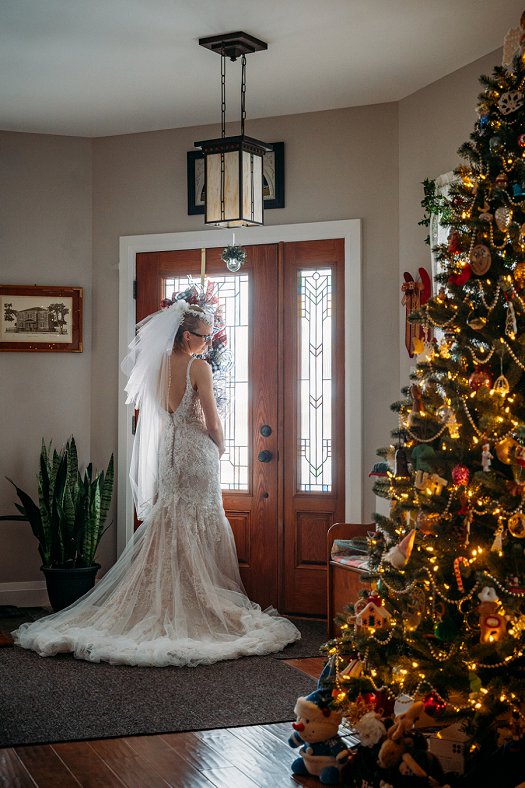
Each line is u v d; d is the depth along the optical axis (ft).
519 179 9.35
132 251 19.57
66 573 17.65
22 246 19.47
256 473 18.74
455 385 9.61
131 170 19.58
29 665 14.25
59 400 19.53
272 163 18.57
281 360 18.63
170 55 15.16
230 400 18.98
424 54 15.21
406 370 17.40
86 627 15.52
